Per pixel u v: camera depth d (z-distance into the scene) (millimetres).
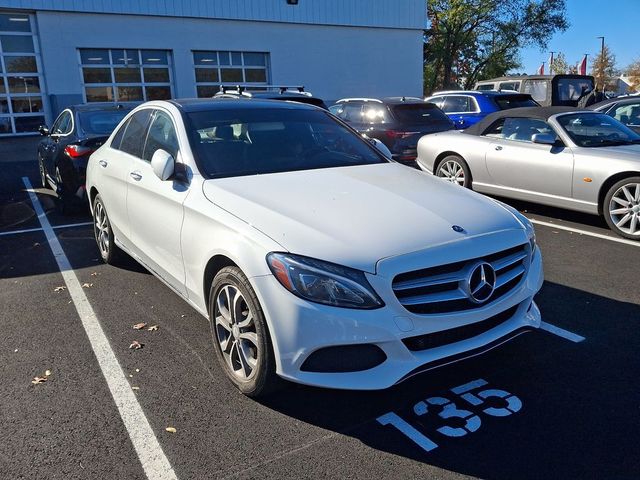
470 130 8578
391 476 2637
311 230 2963
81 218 8148
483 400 3240
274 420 3080
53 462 2760
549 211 8039
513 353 3771
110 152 5332
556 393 3291
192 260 3596
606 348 3822
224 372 3553
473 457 2756
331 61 25219
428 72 41719
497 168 7859
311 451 2818
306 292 2768
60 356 3848
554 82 15430
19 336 4180
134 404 3246
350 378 2783
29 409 3215
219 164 3885
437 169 8898
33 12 19453
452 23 36406
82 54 20297
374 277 2754
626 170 6398
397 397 3287
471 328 3025
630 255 5891
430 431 2969
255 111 4512
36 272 5672
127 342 4043
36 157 15391
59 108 20125
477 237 3061
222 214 3307
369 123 10477
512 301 3178
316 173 3889
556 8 36406
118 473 2676
